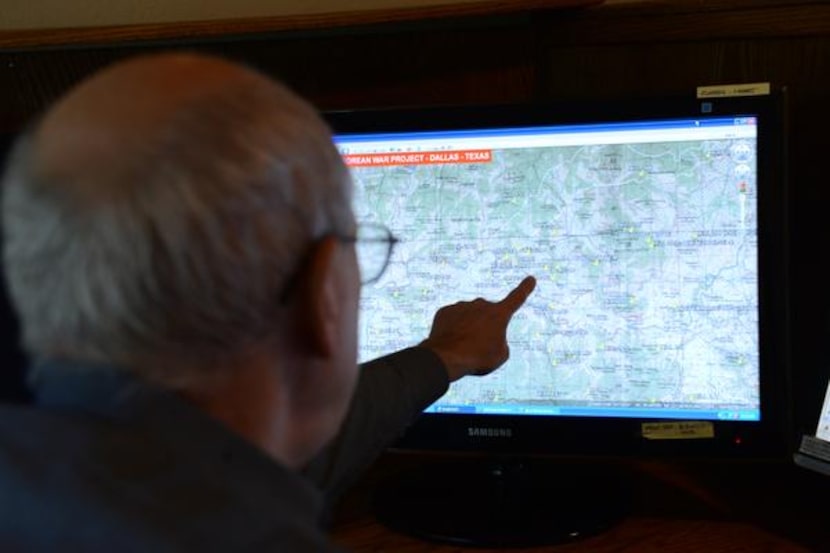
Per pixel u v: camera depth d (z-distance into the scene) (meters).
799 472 0.98
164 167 0.42
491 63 1.07
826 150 0.98
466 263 0.93
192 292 0.43
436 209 0.92
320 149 0.47
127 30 1.01
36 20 1.18
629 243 0.88
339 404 0.57
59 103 0.46
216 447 0.47
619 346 0.90
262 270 0.45
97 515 0.43
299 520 0.48
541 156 0.89
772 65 0.99
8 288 0.48
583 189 0.89
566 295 0.91
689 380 0.89
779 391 0.86
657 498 0.96
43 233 0.43
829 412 0.84
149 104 0.43
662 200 0.87
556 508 0.93
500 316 0.90
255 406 0.50
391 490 1.00
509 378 0.93
